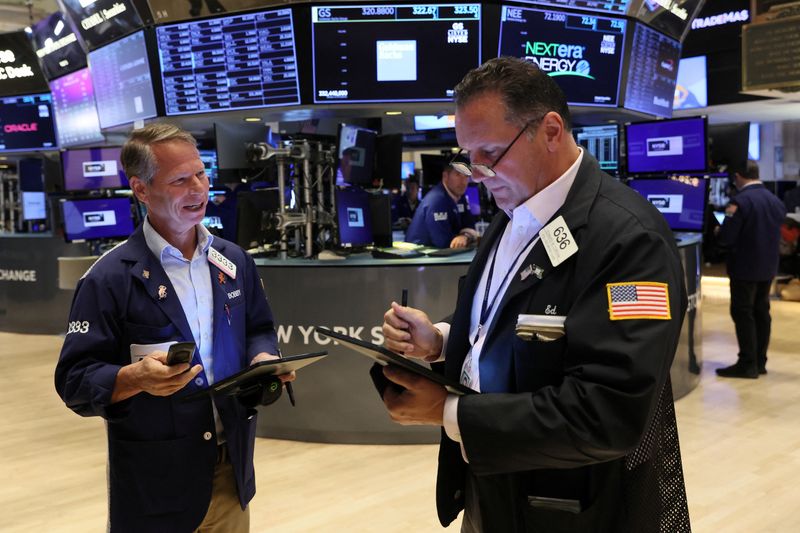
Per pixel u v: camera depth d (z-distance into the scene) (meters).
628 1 4.75
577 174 1.21
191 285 1.73
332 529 2.97
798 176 11.95
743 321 5.31
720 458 3.71
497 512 1.23
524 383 1.17
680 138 5.14
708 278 10.85
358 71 4.37
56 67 7.23
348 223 4.23
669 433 1.27
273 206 4.32
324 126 5.32
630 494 1.17
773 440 3.98
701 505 3.14
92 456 3.94
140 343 1.62
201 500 1.64
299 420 4.09
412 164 11.24
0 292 7.70
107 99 5.31
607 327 1.05
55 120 7.63
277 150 4.12
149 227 1.70
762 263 5.20
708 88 9.42
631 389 1.02
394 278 3.94
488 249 1.43
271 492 3.36
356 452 3.90
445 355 1.47
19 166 8.16
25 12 9.88
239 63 4.50
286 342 4.06
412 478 3.52
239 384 1.53
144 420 1.62
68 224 5.77
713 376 5.45
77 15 5.13
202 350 1.71
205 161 5.14
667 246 1.11
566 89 4.82
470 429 1.10
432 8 4.32
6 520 3.12
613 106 5.05
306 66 4.34
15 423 4.55
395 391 1.26
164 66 4.73
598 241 1.12
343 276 3.96
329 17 4.25
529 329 1.12
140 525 1.62
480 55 4.43
